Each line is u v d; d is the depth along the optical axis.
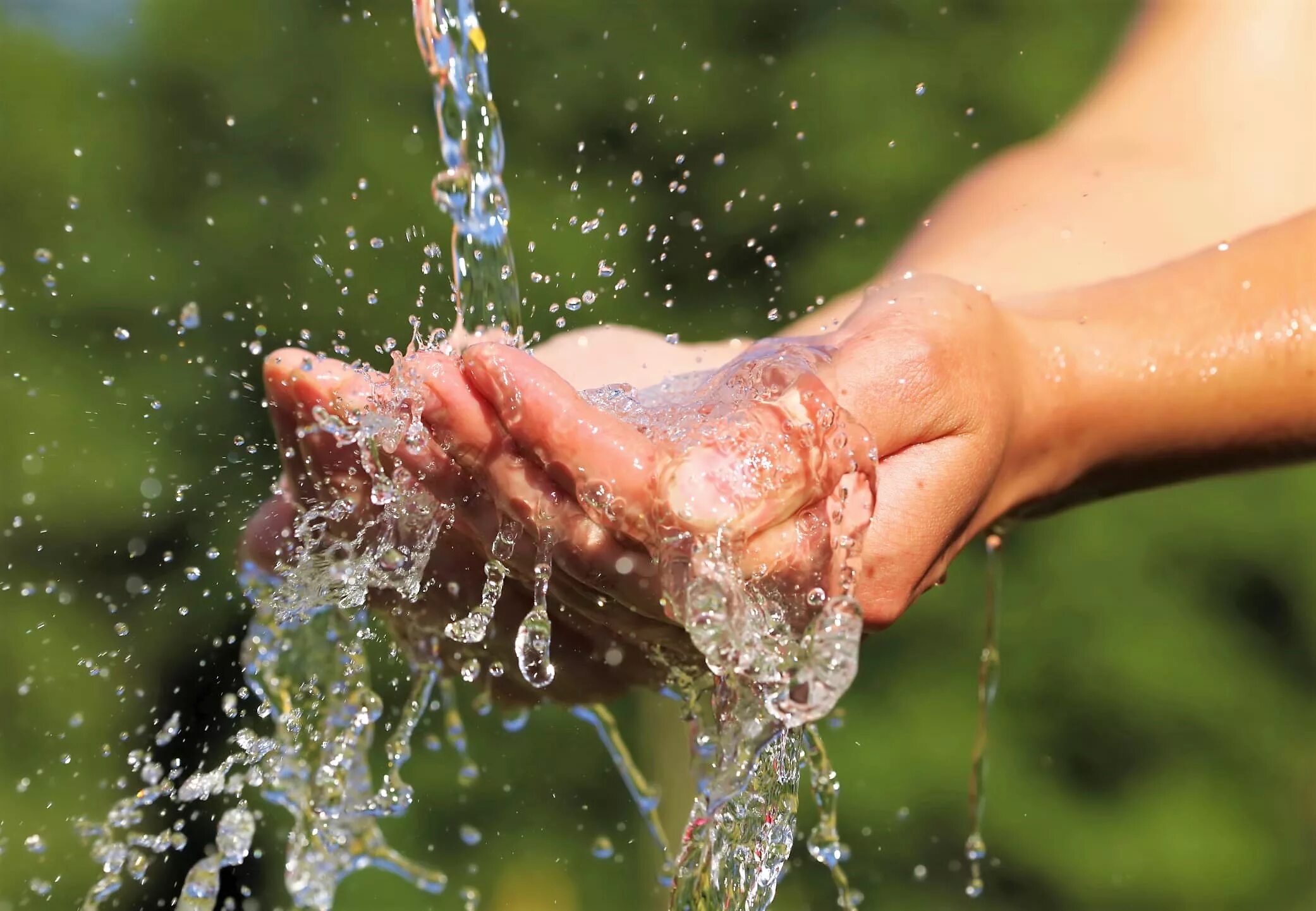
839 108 12.00
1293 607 12.05
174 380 8.55
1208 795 11.33
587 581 1.68
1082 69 12.16
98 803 6.07
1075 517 11.76
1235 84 2.81
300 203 11.98
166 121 12.66
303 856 2.21
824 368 1.79
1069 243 2.55
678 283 6.10
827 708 1.56
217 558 2.52
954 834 10.62
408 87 12.55
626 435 1.57
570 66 11.59
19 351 10.39
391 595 1.98
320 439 1.73
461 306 2.20
